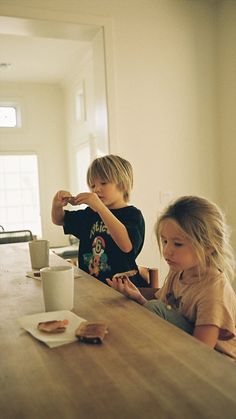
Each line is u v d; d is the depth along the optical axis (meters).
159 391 0.44
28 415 0.40
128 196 1.51
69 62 4.57
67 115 5.59
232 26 2.67
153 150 2.64
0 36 3.65
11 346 0.60
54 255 1.59
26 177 5.63
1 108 5.51
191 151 2.79
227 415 0.38
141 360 0.52
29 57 4.34
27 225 5.66
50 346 0.59
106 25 2.46
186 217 0.89
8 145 5.48
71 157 5.51
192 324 0.88
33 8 2.30
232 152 2.78
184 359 0.52
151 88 2.62
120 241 1.19
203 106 2.82
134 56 2.56
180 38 2.71
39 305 0.85
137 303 0.87
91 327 0.64
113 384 0.46
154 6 2.61
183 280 0.95
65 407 0.41
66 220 1.52
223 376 0.47
